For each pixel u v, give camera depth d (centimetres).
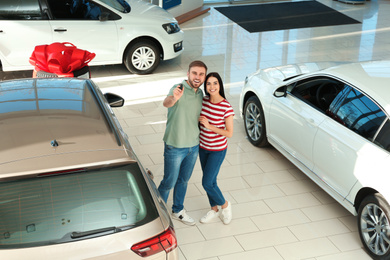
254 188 568
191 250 462
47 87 415
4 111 370
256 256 459
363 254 468
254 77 661
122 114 727
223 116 446
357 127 482
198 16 1270
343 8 1385
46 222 296
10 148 327
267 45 1071
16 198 300
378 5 1431
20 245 288
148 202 319
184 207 529
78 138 343
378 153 451
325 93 533
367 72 520
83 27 802
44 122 357
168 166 457
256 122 646
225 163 617
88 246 293
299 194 561
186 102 429
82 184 312
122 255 297
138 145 644
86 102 393
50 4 784
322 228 505
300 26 1209
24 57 789
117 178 320
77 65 584
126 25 826
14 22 770
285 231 497
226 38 1107
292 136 566
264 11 1332
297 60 990
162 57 880
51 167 312
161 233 311
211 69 923
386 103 460
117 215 306
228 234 488
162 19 862
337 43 1095
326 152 509
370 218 465
